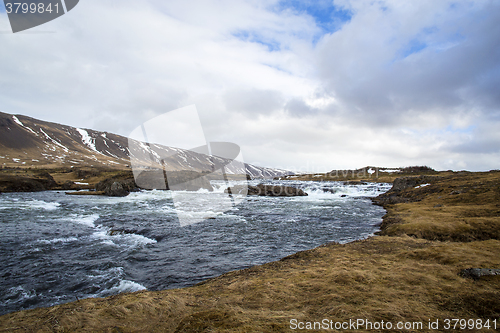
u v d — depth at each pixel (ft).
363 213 72.64
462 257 20.67
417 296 13.66
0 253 34.55
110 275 26.61
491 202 59.98
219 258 31.86
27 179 169.99
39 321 11.91
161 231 46.78
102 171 277.23
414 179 123.13
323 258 23.98
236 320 11.12
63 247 37.55
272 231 47.93
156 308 13.01
